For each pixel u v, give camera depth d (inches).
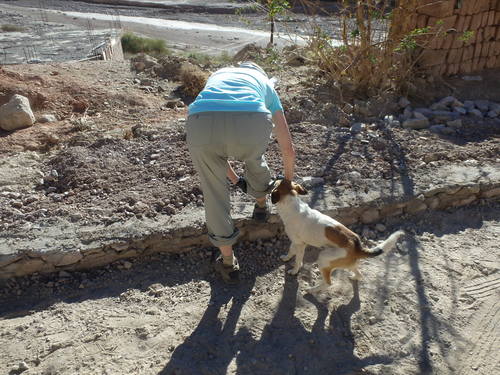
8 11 1349.7
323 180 177.2
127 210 159.2
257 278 143.7
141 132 220.4
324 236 128.4
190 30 1071.0
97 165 187.9
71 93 281.9
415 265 146.3
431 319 126.6
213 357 116.0
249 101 115.6
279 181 134.0
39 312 131.1
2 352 117.3
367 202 162.7
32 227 151.1
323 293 135.7
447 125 227.6
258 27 1057.5
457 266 145.8
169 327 124.7
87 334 122.5
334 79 264.8
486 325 125.0
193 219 153.8
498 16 283.6
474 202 176.7
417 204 167.8
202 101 116.8
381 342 120.3
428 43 265.4
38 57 542.0
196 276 144.8
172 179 178.5
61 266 142.7
